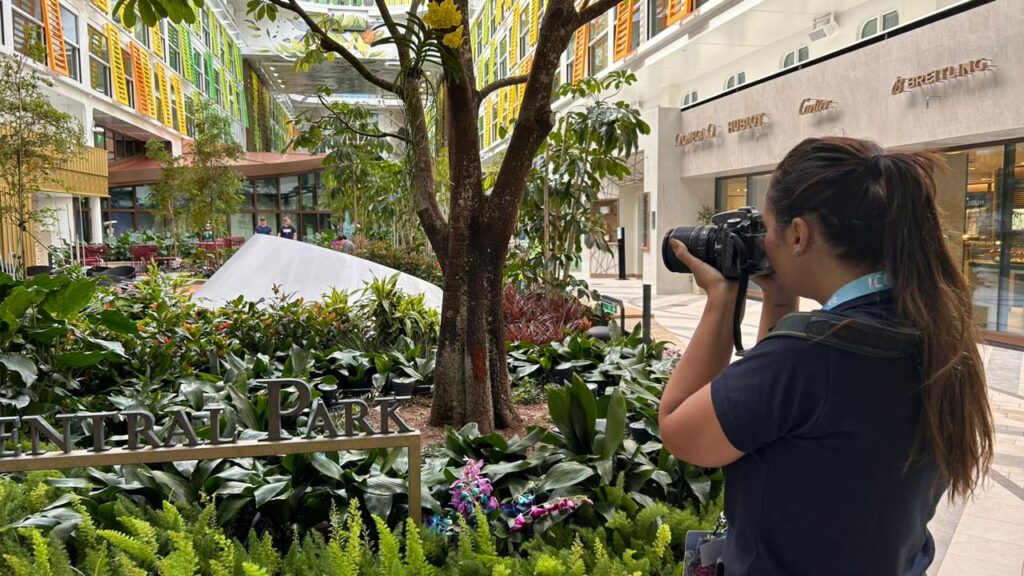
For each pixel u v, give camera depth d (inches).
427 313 260.8
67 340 175.3
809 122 443.8
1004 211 347.9
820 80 434.9
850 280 42.8
